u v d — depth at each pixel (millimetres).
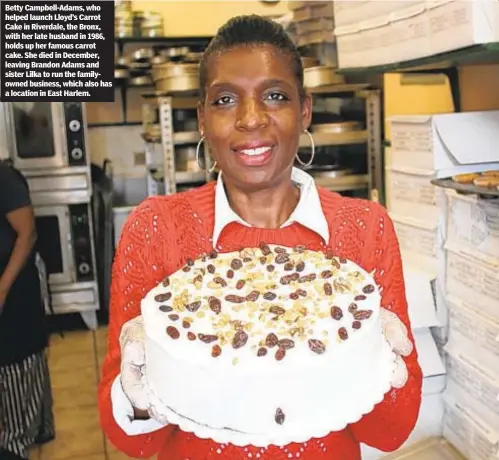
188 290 1038
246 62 1030
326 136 3734
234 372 888
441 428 2162
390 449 1129
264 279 1062
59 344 4238
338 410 916
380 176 3803
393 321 1048
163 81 3822
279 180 1123
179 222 1136
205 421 906
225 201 1135
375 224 1159
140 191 4949
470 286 1950
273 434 890
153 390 946
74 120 4188
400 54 2309
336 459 1079
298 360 901
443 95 2855
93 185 4578
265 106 1048
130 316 1101
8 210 2592
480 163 2115
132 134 4891
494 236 1812
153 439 1085
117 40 4551
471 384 1972
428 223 2121
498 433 1846
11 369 2719
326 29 3588
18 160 4164
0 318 2682
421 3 2098
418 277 2061
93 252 4387
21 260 2621
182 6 4738
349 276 1065
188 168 4070
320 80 3549
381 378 963
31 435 2830
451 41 1933
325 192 1197
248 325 965
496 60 2125
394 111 3477
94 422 3158
